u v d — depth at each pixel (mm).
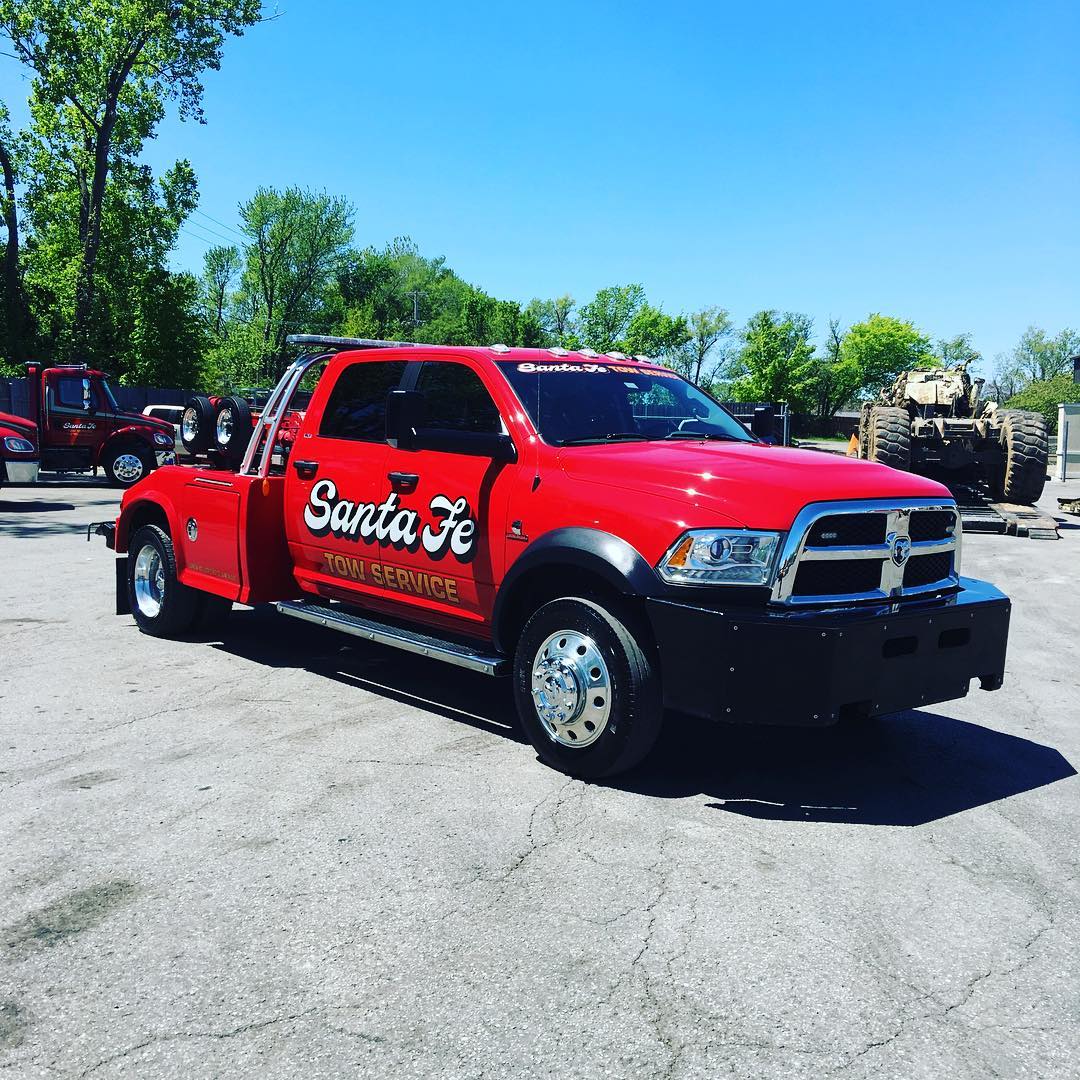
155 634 7109
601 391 5188
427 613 5352
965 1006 2740
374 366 5684
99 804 4047
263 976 2820
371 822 3912
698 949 3010
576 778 4418
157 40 35312
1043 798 4336
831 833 3908
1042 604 9172
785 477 4133
